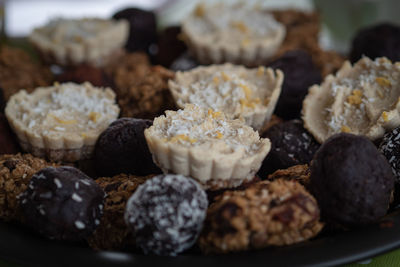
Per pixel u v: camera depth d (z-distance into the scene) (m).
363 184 0.26
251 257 0.25
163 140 0.27
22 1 0.70
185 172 0.27
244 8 0.43
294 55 0.35
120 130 0.30
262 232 0.25
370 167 0.26
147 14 0.44
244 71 0.33
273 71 0.34
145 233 0.25
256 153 0.27
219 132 0.28
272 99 0.31
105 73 0.37
